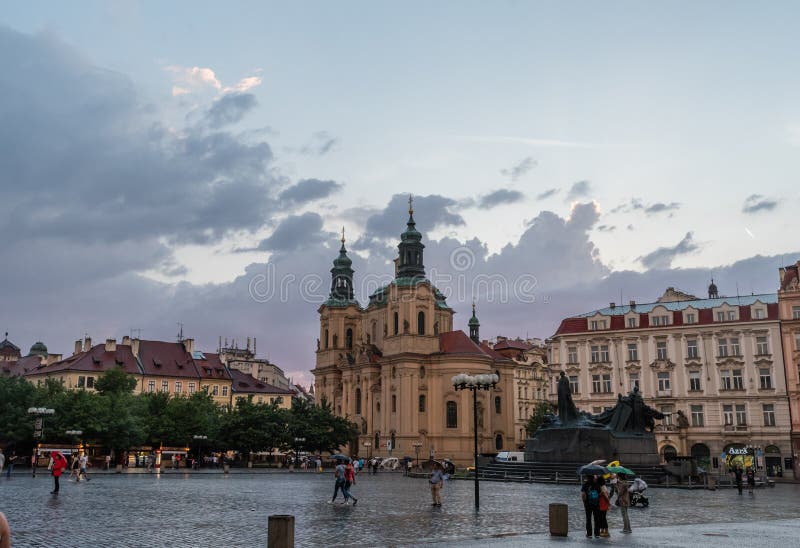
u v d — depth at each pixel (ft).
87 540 77.15
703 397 321.32
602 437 208.85
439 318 469.98
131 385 373.40
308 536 82.02
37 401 302.45
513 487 184.75
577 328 352.49
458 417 406.82
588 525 80.69
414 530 88.28
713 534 83.61
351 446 449.06
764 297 334.65
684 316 332.19
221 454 358.23
